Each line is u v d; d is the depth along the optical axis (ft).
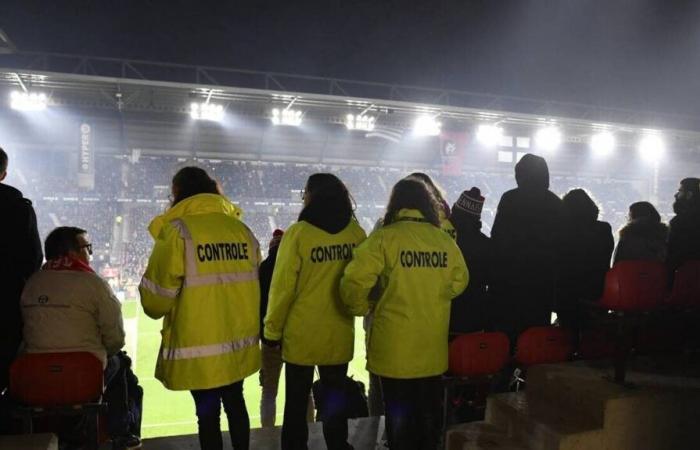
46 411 9.34
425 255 9.71
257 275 10.39
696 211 14.39
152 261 9.44
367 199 92.84
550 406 11.64
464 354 11.27
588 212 13.04
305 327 10.16
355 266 9.38
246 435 10.10
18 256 10.17
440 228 10.23
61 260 10.37
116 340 10.55
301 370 10.41
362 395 14.99
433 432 10.27
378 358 9.80
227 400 10.14
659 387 11.16
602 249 12.99
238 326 9.87
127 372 12.84
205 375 9.50
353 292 9.42
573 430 10.39
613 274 11.43
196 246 9.52
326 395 10.78
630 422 10.58
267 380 16.16
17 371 9.16
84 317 10.12
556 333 12.62
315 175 10.60
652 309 11.64
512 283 12.45
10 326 10.27
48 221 82.07
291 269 9.96
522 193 12.37
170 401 36.50
